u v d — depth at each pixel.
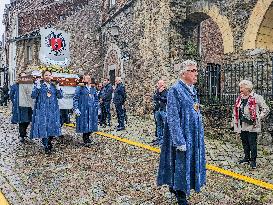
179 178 3.54
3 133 9.17
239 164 5.77
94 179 4.88
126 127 10.24
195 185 3.56
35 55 20.84
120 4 14.84
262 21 8.67
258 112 5.50
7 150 6.88
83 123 7.35
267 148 6.78
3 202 3.92
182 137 3.46
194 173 3.58
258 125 5.47
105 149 6.99
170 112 3.54
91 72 17.33
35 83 6.69
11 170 5.31
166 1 10.88
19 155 6.41
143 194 4.27
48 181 4.77
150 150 6.89
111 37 15.61
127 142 7.76
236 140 7.49
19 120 7.70
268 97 7.47
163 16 11.04
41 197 4.13
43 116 6.56
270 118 6.93
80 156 6.34
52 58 9.59
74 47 18.73
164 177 3.71
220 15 9.84
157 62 11.35
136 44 13.12
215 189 4.50
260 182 4.77
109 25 15.88
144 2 12.32
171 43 10.87
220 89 8.60
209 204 3.97
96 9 17.25
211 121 8.23
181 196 3.69
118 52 14.79
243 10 9.19
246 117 5.51
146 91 12.18
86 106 7.38
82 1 18.52
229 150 6.86
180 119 3.55
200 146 3.64
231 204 3.97
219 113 8.04
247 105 5.55
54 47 9.65
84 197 4.15
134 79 13.29
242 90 5.64
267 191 4.43
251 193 4.35
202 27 13.80
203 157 3.70
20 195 4.18
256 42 8.83
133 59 13.38
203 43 13.74
